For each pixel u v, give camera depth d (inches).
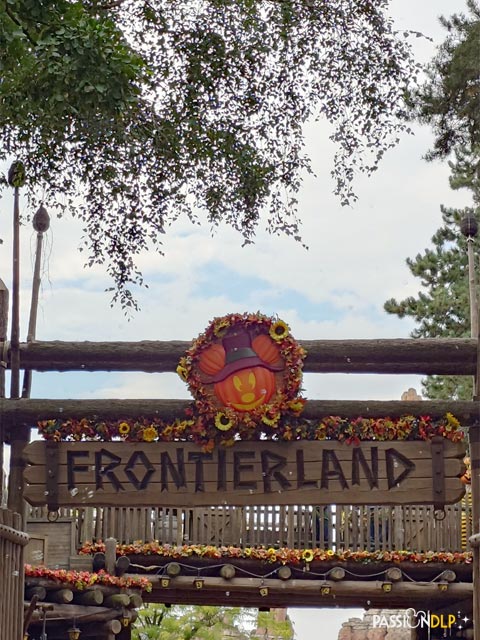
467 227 470.6
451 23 701.9
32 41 393.4
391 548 680.4
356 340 448.1
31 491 438.0
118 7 508.7
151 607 987.3
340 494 434.3
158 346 447.2
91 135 451.2
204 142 512.7
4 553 404.2
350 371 460.1
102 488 437.4
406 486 435.2
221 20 510.6
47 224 465.1
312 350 447.2
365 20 514.0
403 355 446.9
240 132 518.3
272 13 510.3
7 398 443.2
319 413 437.4
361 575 672.4
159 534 681.0
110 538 650.8
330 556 667.4
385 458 436.5
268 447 435.8
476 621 433.4
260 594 663.8
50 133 465.7
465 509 684.1
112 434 440.5
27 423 445.1
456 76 678.5
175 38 512.4
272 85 517.3
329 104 520.7
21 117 428.5
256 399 430.6
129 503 436.5
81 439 441.4
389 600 710.5
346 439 436.1
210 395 433.7
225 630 1023.6
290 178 520.4
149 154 502.3
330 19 512.1
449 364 454.6
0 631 397.1
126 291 516.7
